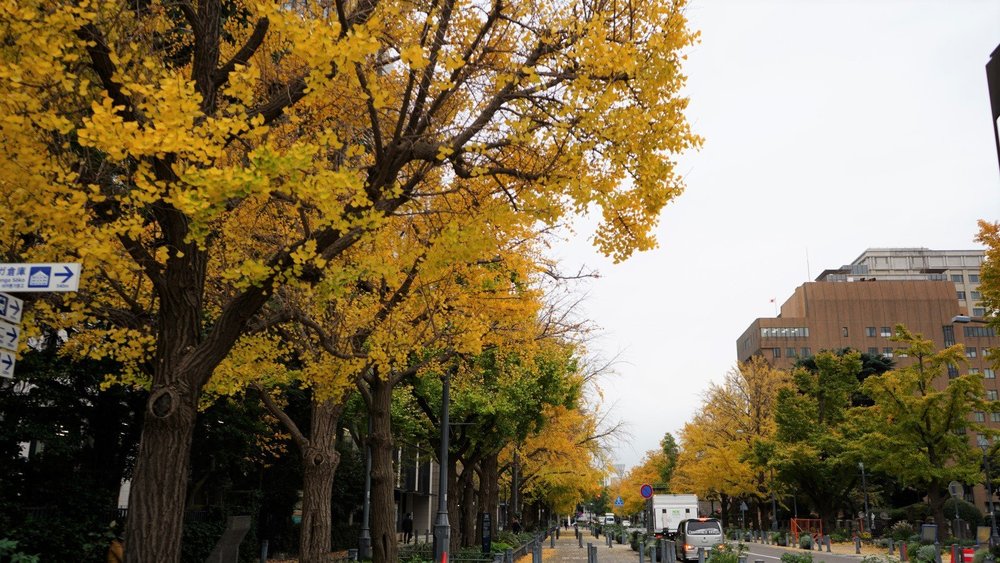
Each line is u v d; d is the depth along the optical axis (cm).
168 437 654
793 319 10338
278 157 574
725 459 4891
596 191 759
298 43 580
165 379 666
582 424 3500
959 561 2238
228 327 686
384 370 1028
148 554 621
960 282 12544
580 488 4528
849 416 4381
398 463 3938
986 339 9944
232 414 1978
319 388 1052
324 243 718
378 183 741
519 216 754
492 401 2003
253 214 947
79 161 721
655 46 732
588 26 690
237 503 2525
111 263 655
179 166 604
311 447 1301
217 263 938
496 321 1344
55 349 1484
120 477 1859
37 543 1323
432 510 6022
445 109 850
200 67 712
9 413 1473
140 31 704
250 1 688
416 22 800
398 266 833
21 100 554
